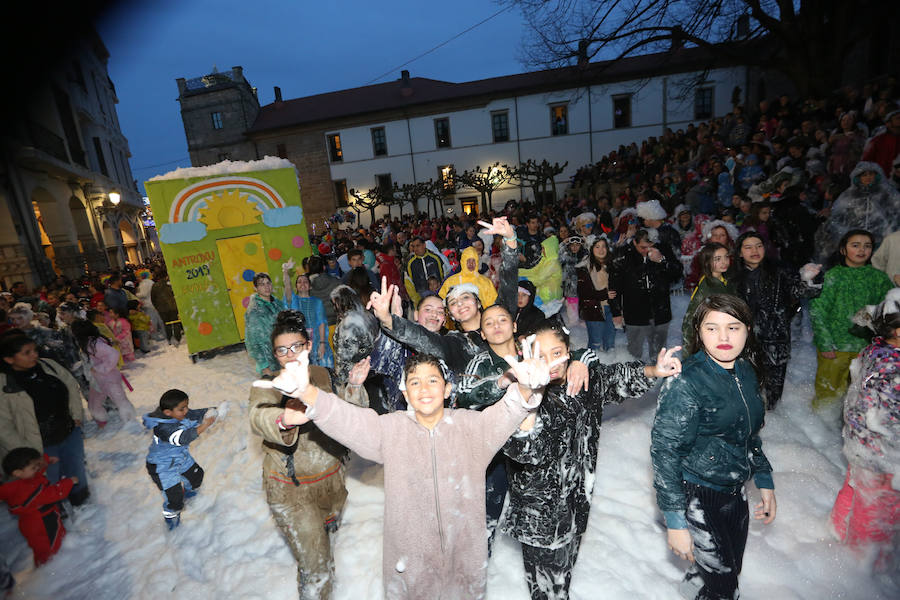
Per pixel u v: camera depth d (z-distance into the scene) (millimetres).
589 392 2498
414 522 2041
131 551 3594
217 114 38469
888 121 7617
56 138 18047
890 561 2682
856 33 17516
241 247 8570
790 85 29516
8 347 3658
